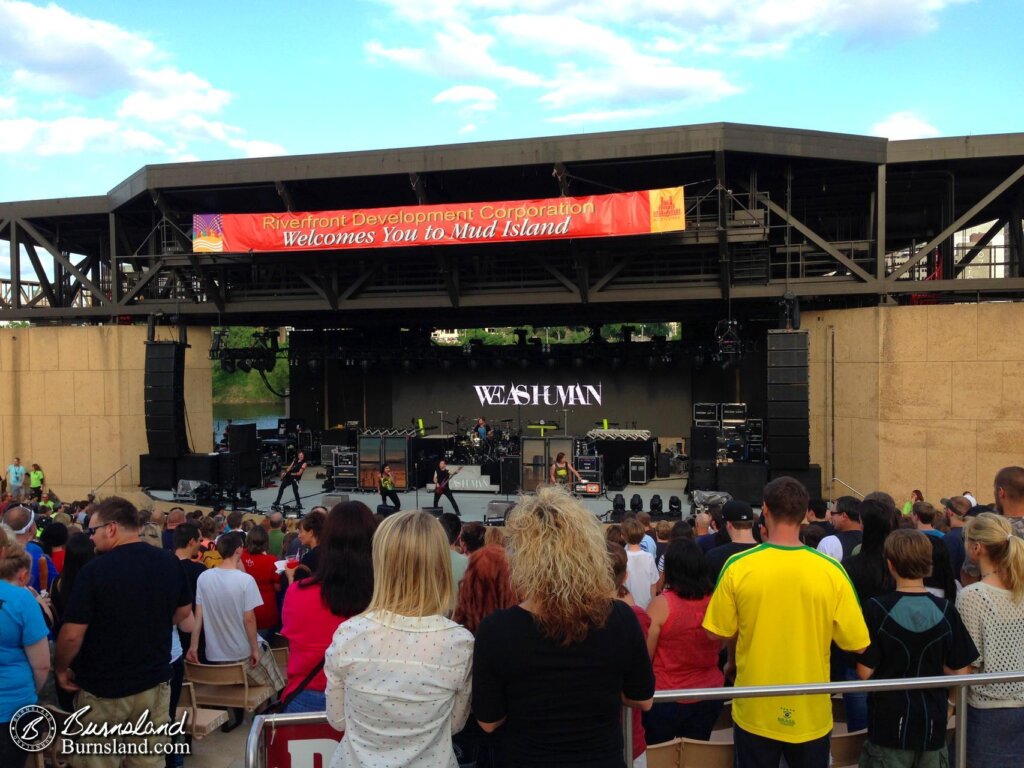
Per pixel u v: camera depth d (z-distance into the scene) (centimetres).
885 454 1841
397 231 1969
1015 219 2116
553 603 245
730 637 353
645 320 2658
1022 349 1731
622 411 2833
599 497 2097
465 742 315
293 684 383
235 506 1942
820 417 1989
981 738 371
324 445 2664
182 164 2048
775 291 2000
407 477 2256
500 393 2933
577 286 2119
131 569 412
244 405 7931
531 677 246
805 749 336
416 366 2805
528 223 1909
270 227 2027
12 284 2405
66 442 2333
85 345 2319
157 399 2166
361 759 262
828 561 344
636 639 258
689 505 1983
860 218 2295
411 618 269
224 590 564
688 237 1936
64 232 2602
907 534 366
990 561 379
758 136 1797
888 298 1941
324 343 3039
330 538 388
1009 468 506
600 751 248
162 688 427
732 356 2158
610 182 2119
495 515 1631
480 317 2686
